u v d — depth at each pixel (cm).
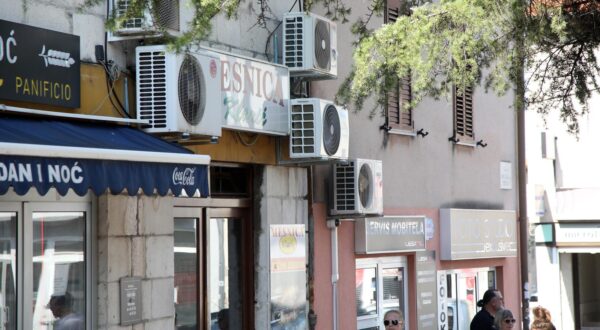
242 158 1452
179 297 1378
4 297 1099
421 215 1962
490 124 2314
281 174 1555
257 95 1420
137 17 1150
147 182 1036
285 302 1552
